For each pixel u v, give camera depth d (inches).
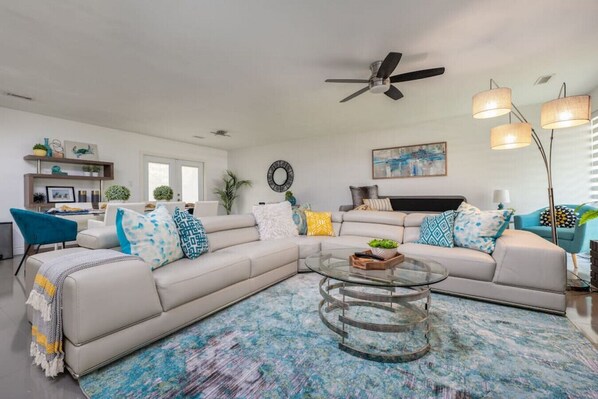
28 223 115.3
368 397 48.6
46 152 170.6
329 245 122.6
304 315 80.6
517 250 83.6
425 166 205.0
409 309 82.9
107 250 69.8
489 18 81.7
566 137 161.3
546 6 76.1
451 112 178.7
